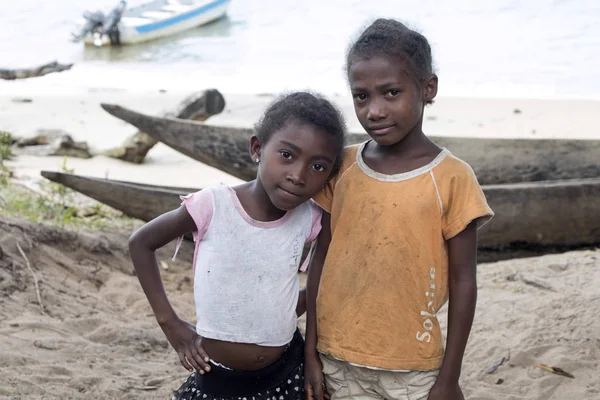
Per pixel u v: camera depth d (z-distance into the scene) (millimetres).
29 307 4691
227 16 23406
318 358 2707
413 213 2457
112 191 6570
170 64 18844
